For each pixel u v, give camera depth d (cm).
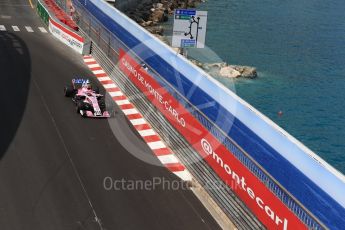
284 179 1638
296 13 9312
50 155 2416
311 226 1498
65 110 2994
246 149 1877
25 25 5119
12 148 2445
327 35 7831
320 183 1450
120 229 1888
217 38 7294
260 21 8569
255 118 1802
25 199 2028
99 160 2419
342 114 4875
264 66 6134
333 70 6169
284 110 4878
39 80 3472
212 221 1991
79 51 4272
